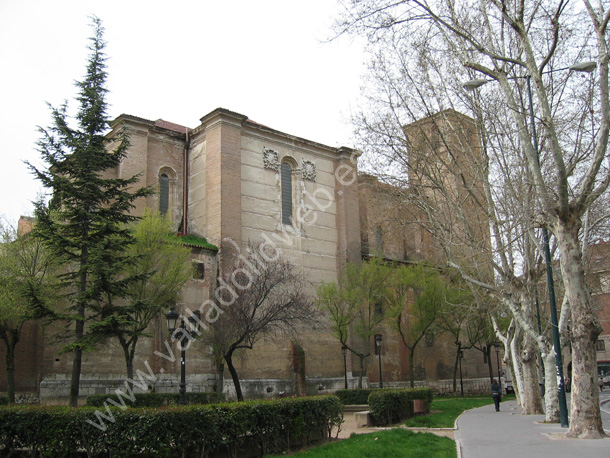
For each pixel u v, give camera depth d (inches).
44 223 921.5
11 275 1044.5
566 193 643.5
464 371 2068.2
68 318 878.4
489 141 908.6
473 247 918.4
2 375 1136.8
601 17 655.8
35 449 521.3
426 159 940.6
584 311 643.5
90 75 959.0
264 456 578.2
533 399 1040.2
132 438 494.9
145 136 1508.4
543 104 647.1
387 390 1040.2
